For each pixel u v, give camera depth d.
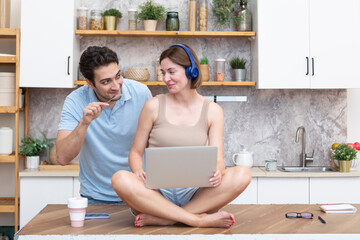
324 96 4.03
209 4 3.96
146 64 3.96
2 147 3.58
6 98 3.60
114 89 2.09
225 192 1.77
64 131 2.23
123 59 3.95
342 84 3.67
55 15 3.57
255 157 4.01
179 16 3.97
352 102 4.04
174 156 1.62
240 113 4.01
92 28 3.72
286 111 4.02
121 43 3.94
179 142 1.85
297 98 4.02
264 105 4.02
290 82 3.65
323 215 1.91
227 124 4.00
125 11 3.96
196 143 1.86
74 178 3.48
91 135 2.26
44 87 3.72
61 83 3.57
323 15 3.65
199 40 3.97
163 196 1.80
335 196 3.52
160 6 3.78
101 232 1.63
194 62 1.83
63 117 2.27
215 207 1.80
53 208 2.07
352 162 3.64
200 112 1.91
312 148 4.03
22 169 3.91
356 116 4.04
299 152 4.02
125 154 2.33
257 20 3.65
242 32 3.71
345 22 3.66
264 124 4.02
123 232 1.63
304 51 3.65
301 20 3.65
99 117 2.24
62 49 3.58
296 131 3.97
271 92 4.02
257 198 3.52
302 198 3.52
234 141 4.01
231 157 4.00
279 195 3.52
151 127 1.95
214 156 1.66
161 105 1.92
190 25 3.77
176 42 3.96
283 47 3.65
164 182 1.69
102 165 2.33
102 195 2.38
